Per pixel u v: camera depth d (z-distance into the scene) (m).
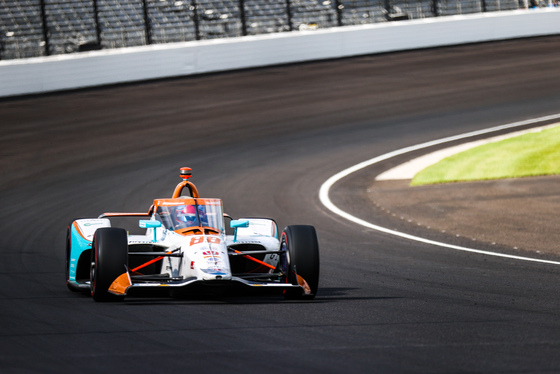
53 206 60.50
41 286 34.84
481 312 28.02
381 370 19.88
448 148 80.06
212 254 29.09
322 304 29.52
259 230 35.06
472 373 19.69
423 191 63.84
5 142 84.62
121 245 29.38
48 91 109.94
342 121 93.25
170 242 31.19
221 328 24.69
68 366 20.17
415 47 140.88
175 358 20.97
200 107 100.25
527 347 22.41
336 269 39.56
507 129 87.75
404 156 77.81
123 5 129.88
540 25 150.88
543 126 88.25
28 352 21.67
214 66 123.62
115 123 92.50
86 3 127.56
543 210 55.09
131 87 112.75
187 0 134.50
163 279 30.56
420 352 21.75
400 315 27.27
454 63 126.88
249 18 136.25
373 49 137.50
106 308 28.27
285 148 81.69
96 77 113.75
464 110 97.88
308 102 102.75
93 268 30.05
